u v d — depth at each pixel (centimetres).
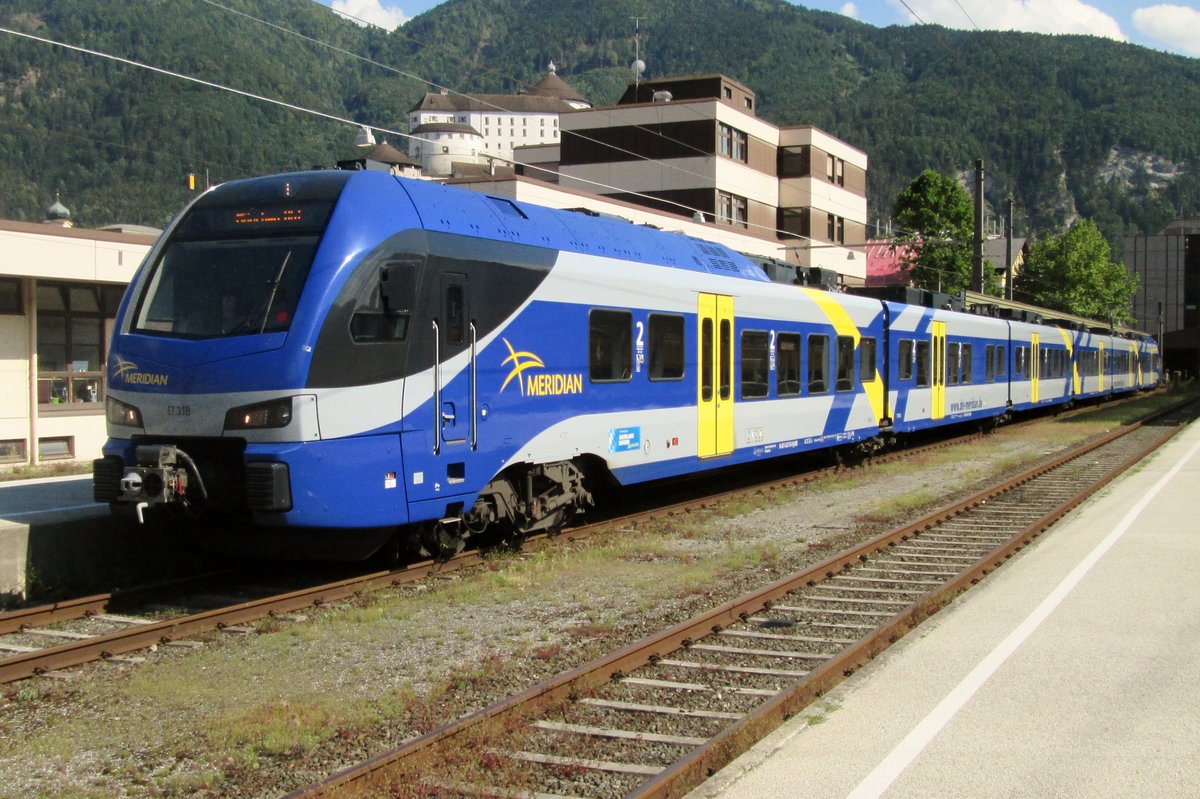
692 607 852
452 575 984
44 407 1805
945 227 5344
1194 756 497
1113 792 454
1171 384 6359
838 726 541
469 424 977
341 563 1059
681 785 468
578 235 1187
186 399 870
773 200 4644
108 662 707
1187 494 1486
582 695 617
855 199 5247
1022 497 1512
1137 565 976
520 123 15900
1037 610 798
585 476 1205
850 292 2116
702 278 1366
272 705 602
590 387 1145
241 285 888
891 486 1670
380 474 888
